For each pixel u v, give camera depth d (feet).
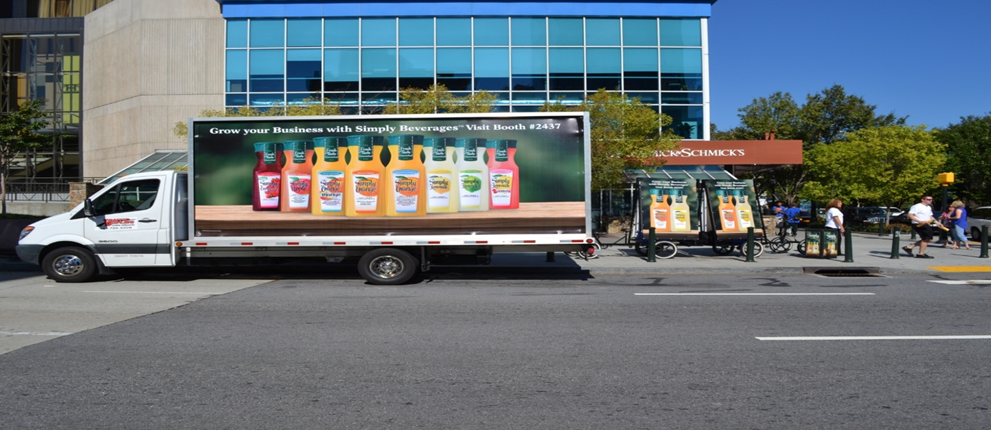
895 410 14.89
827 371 18.17
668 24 93.20
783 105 153.28
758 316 26.99
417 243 36.60
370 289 35.91
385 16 91.45
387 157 36.58
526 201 36.47
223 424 14.07
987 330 23.85
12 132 87.35
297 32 92.17
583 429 13.76
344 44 91.76
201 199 36.91
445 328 24.45
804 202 177.99
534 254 55.77
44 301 31.37
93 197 38.40
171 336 23.00
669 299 31.96
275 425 14.01
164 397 15.94
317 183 36.73
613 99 70.74
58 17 113.39
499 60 91.97
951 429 13.73
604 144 69.21
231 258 38.60
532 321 25.93
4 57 114.73
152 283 38.73
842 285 38.01
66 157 113.91
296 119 36.65
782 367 18.61
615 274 44.78
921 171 107.14
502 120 36.42
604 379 17.47
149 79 96.02
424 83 91.56
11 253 55.11
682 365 18.86
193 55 95.55
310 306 29.81
